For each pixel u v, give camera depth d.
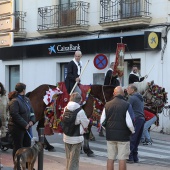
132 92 11.40
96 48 20.08
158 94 14.01
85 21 20.59
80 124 8.61
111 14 19.44
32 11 23.31
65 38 21.70
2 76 25.16
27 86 23.64
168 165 11.02
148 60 18.34
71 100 8.69
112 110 8.59
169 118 17.52
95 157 11.80
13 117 9.06
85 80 20.61
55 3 22.05
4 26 8.84
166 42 17.77
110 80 14.86
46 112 11.89
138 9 18.50
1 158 11.05
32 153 8.45
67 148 8.75
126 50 18.97
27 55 23.42
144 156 12.34
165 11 17.86
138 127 11.09
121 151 8.55
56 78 22.09
